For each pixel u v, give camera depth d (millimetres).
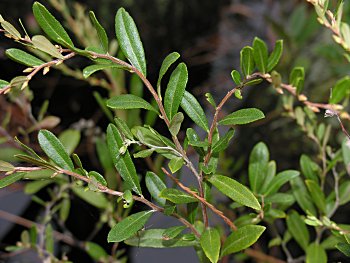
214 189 526
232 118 234
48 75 627
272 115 584
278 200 316
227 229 501
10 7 587
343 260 478
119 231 232
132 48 237
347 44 281
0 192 568
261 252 512
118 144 243
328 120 538
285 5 779
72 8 616
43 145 234
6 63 611
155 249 549
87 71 220
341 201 339
